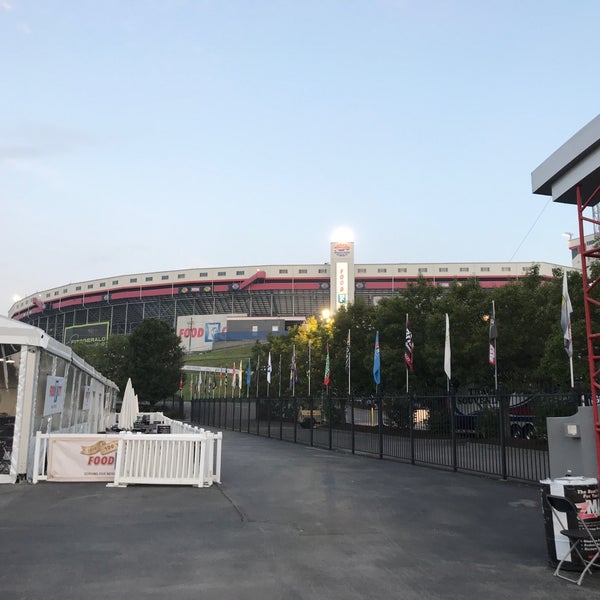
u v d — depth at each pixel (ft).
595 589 18.13
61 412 50.01
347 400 77.41
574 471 25.08
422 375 104.78
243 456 63.93
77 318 655.35
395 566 20.66
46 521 27.20
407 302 110.32
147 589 17.62
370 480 44.14
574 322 71.97
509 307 89.81
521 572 20.02
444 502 34.40
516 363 90.53
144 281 597.11
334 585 18.34
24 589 17.44
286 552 22.38
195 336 546.67
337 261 527.81
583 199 24.98
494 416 48.83
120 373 219.20
